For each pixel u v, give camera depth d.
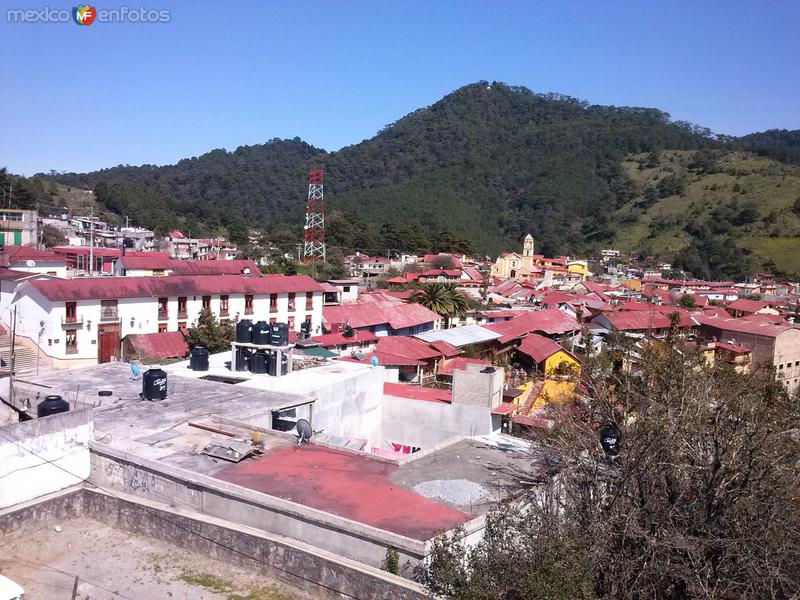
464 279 122.12
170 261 67.81
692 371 23.34
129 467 17.92
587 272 159.00
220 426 20.48
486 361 49.97
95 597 14.27
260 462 18.08
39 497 17.64
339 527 14.41
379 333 60.38
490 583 12.45
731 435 18.45
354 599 13.55
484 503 16.20
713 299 113.00
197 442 19.20
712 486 17.34
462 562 13.27
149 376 22.89
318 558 14.11
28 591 14.41
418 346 51.91
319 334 58.03
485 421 25.81
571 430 20.47
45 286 42.03
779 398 26.48
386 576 13.21
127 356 44.22
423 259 146.00
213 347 45.62
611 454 19.28
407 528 14.58
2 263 56.84
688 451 18.81
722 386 22.94
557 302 86.94
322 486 16.69
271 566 14.90
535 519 14.73
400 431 28.09
